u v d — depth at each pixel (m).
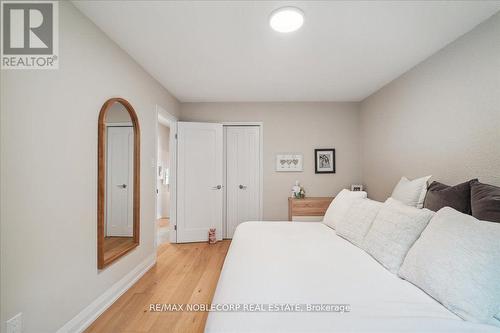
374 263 1.39
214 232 3.59
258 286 1.08
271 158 3.81
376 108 3.26
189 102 3.83
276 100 3.73
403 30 1.82
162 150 5.83
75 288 1.55
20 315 1.20
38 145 1.31
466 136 1.83
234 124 3.83
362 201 1.99
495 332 0.78
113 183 2.02
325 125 3.79
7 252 1.15
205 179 3.67
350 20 1.71
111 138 1.97
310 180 3.79
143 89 2.54
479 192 1.39
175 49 2.14
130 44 2.05
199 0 1.50
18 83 1.21
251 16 1.67
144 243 2.51
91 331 1.58
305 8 1.57
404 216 1.41
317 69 2.56
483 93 1.69
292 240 1.86
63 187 1.46
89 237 1.68
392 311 0.90
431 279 1.02
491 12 1.59
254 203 3.84
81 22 1.62
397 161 2.76
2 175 1.13
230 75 2.74
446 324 0.81
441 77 2.08
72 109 1.54
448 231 1.08
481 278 0.89
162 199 5.84
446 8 1.57
